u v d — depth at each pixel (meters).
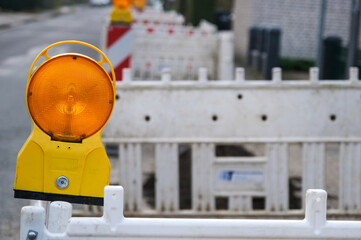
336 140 10.43
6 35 53.81
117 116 10.34
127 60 14.66
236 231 3.95
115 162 13.88
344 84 10.38
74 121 4.71
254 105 10.34
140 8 52.22
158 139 10.38
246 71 32.78
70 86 4.66
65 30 63.41
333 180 12.89
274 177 10.45
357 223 3.98
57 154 4.71
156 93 10.32
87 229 3.91
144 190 12.05
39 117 4.70
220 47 20.27
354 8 18.12
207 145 10.40
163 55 20.44
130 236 3.94
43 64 4.64
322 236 3.98
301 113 10.40
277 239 3.98
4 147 14.92
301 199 11.55
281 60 35.56
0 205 10.73
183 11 58.12
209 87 10.30
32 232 3.83
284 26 37.25
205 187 10.46
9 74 28.08
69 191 4.75
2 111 19.53
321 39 22.05
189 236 3.95
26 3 99.44
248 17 38.41
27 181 4.73
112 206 3.92
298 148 16.06
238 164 10.45
